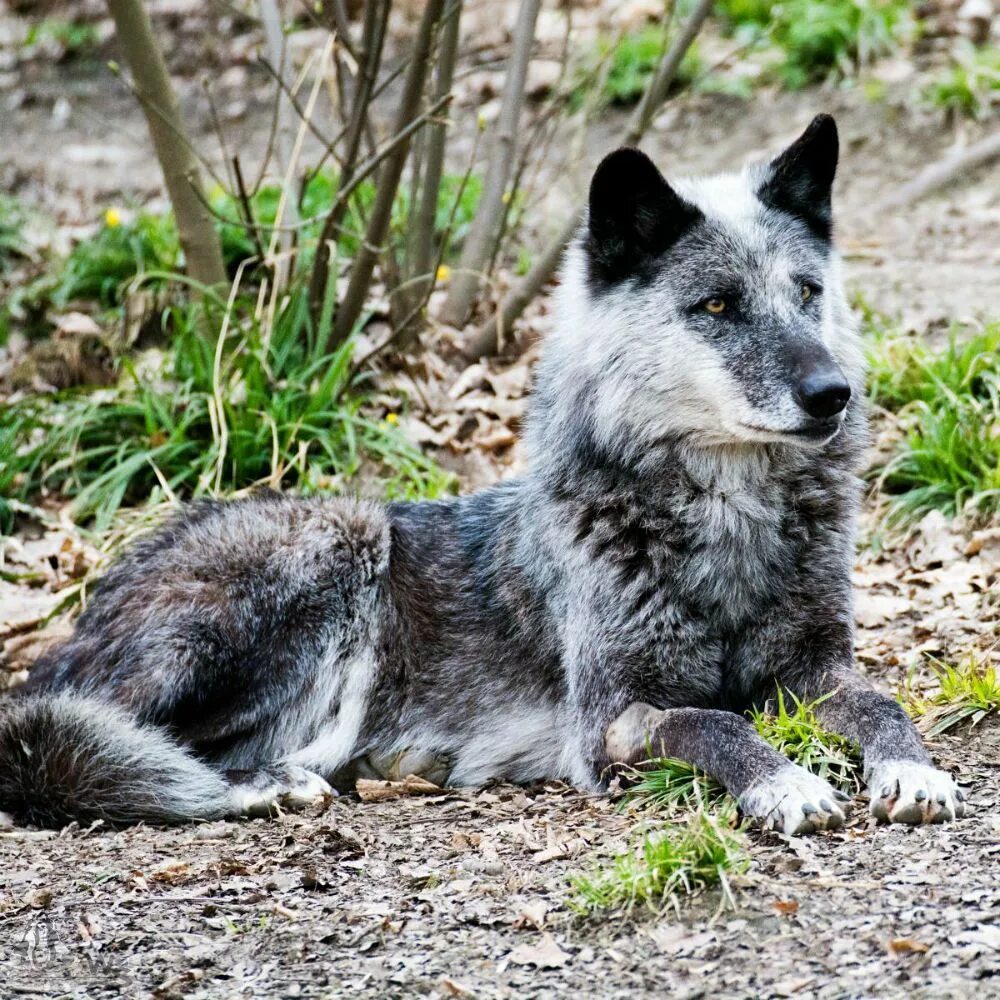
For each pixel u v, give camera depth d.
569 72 20.52
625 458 8.97
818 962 6.06
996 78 19.12
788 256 8.92
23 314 16.58
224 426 13.27
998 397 12.99
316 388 14.05
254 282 16.34
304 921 7.02
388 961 6.51
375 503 10.34
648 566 8.89
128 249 16.88
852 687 8.44
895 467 12.77
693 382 8.77
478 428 14.21
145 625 9.55
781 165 9.29
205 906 7.29
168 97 14.19
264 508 10.19
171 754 9.12
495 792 9.27
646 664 8.88
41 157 21.91
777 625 8.96
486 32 22.80
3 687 11.25
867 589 11.63
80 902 7.47
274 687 9.70
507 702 9.74
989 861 6.78
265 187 17.61
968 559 11.73
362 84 13.55
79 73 24.78
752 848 7.27
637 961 6.27
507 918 6.81
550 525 9.32
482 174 18.91
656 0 22.58
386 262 15.34
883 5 21.09
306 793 9.17
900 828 7.34
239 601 9.62
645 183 8.90
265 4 15.91
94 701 9.27
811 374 8.32
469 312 15.84
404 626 10.07
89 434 14.11
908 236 17.02
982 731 8.59
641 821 7.84
